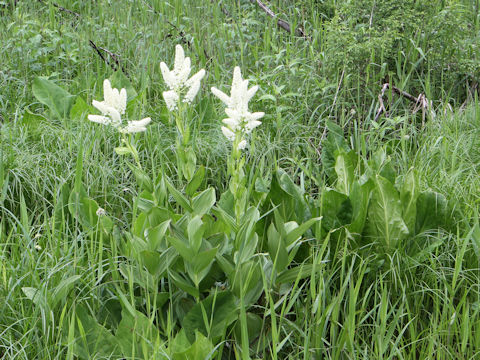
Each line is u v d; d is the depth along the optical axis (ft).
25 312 9.98
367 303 10.47
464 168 13.28
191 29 20.48
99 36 20.07
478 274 10.71
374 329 10.19
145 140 14.11
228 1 22.89
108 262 10.85
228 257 10.12
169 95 10.05
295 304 10.24
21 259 10.75
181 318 10.08
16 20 19.86
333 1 20.62
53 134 14.16
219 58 18.44
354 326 9.46
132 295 9.58
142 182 10.75
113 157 13.41
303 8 20.44
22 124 14.65
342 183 12.16
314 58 16.81
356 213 11.16
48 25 19.99
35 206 12.80
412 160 14.01
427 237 11.25
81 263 10.66
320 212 10.99
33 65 17.65
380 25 17.20
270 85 15.81
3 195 12.18
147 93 17.11
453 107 16.93
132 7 23.02
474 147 14.02
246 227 9.99
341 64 16.57
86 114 14.84
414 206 11.19
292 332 10.04
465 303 10.57
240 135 9.73
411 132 14.83
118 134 14.24
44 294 9.84
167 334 9.39
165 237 10.07
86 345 9.17
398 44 17.34
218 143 14.15
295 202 11.38
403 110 16.12
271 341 9.97
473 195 12.12
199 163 13.93
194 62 17.60
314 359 9.73
